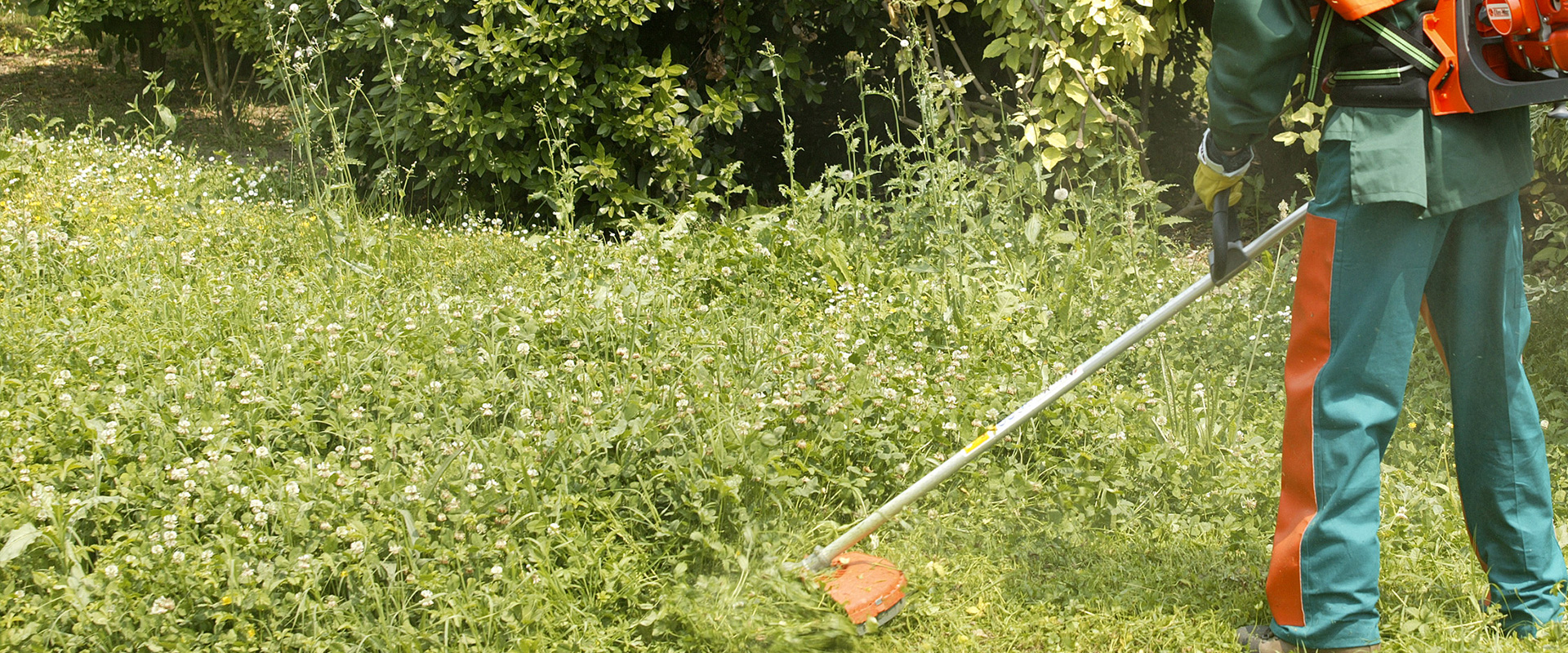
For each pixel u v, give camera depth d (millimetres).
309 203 6137
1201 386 3686
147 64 11180
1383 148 2227
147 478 2793
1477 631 2562
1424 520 2992
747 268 4879
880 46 6250
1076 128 5762
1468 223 2342
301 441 3143
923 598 2766
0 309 3994
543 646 2459
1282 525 2463
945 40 6703
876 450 3211
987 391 3520
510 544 2676
